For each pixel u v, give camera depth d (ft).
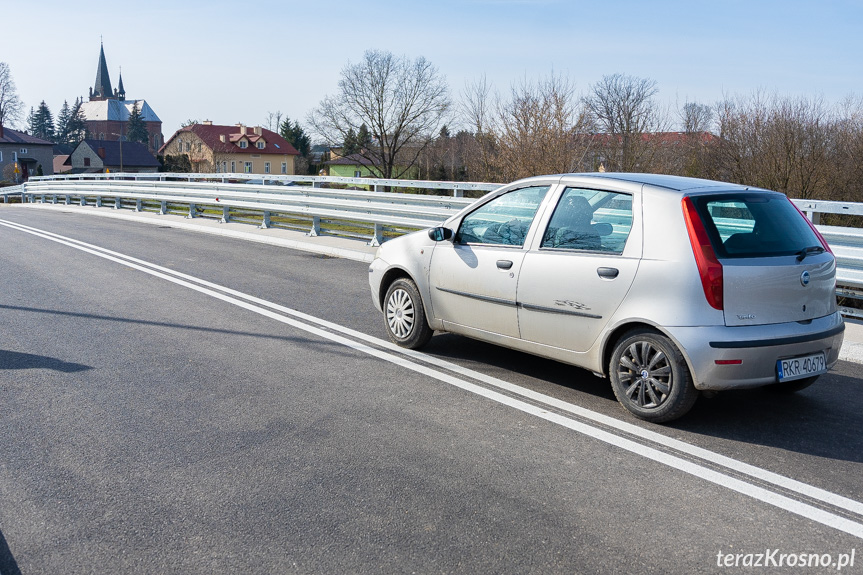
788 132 99.91
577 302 15.97
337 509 11.35
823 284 15.28
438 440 14.16
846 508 11.48
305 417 15.39
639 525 10.89
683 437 14.39
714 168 111.34
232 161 326.85
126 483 12.26
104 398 16.57
